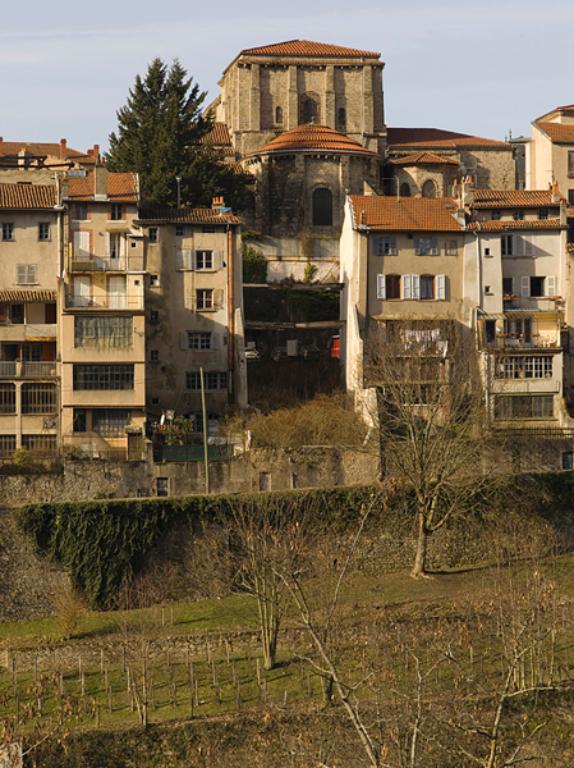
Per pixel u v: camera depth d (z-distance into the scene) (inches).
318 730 5949.8
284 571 6673.2
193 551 7391.7
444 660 6496.1
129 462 7805.1
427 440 7770.7
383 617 6934.1
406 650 6653.5
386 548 7662.4
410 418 7839.6
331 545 7500.0
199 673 6648.6
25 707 6181.1
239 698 6368.1
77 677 6663.4
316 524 7573.8
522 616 6437.0
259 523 7431.1
